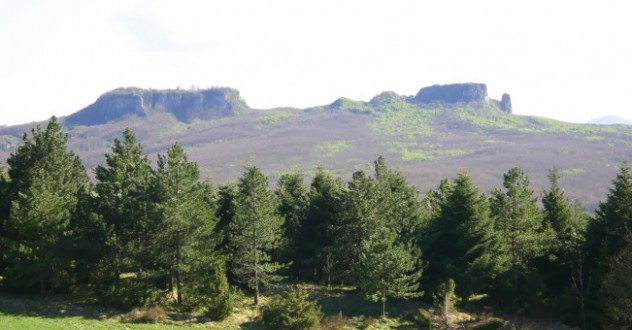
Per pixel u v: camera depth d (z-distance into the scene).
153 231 44.84
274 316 41.06
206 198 56.94
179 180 45.56
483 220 51.50
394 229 54.09
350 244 54.66
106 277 44.34
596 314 44.12
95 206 46.47
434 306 50.41
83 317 39.19
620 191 47.50
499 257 49.66
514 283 50.28
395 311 48.94
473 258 50.91
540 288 49.25
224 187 59.19
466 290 50.03
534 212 57.47
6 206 45.88
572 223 60.38
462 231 51.81
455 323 45.66
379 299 51.22
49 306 40.44
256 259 49.06
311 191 63.47
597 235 49.22
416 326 46.00
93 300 44.09
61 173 49.06
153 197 45.06
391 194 59.19
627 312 39.16
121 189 46.78
